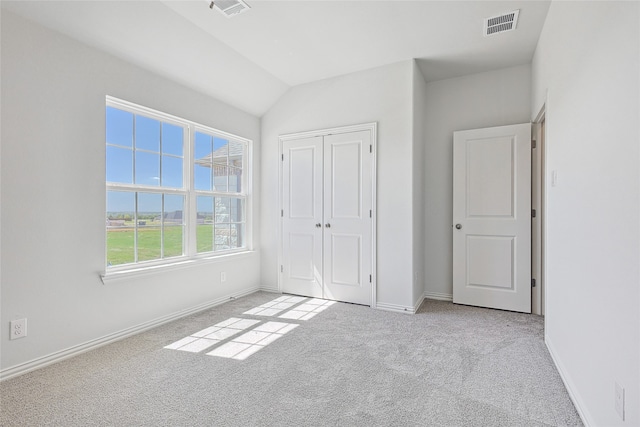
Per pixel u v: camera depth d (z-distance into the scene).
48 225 2.21
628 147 1.21
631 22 1.19
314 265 3.91
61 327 2.28
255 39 2.98
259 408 1.73
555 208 2.27
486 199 3.50
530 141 3.31
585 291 1.65
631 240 1.18
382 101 3.52
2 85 1.98
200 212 3.51
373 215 3.55
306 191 3.97
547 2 2.43
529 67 3.46
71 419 1.63
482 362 2.24
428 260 3.94
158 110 2.97
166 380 2.01
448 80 3.85
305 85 3.97
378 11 2.56
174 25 2.66
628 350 1.20
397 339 2.65
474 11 2.55
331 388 1.92
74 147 2.35
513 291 3.39
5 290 2.01
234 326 2.95
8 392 1.86
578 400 1.71
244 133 4.03
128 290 2.72
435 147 3.91
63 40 2.28
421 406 1.74
